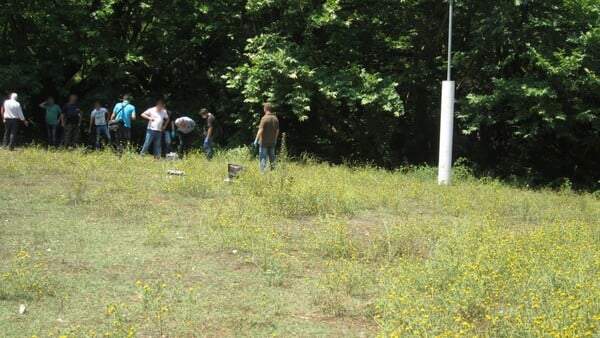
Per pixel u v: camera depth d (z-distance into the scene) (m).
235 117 23.88
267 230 9.44
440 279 6.95
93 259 7.82
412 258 8.26
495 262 7.50
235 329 5.80
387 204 13.06
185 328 5.71
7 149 19.33
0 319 5.76
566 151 23.31
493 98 20.52
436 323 5.55
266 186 12.84
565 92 20.27
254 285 7.16
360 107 23.36
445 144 17.56
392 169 22.22
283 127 24.22
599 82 19.52
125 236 9.07
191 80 26.16
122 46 23.89
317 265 8.16
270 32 22.84
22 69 22.89
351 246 8.74
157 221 10.01
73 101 21.58
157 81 26.45
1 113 22.56
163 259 8.01
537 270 7.33
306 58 22.14
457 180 18.86
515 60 21.81
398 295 6.22
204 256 8.25
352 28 23.00
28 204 10.80
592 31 19.53
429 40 22.67
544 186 21.09
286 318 6.16
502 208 13.62
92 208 10.75
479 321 6.00
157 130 18.98
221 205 11.38
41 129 24.94
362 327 6.00
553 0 20.78
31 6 22.66
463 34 22.89
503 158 23.70
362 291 6.97
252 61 21.78
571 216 13.25
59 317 5.88
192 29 24.66
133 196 11.56
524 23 21.23
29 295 6.39
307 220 10.98
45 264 7.49
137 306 6.20
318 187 12.63
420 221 11.05
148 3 23.95
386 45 23.50
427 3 22.09
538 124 20.72
